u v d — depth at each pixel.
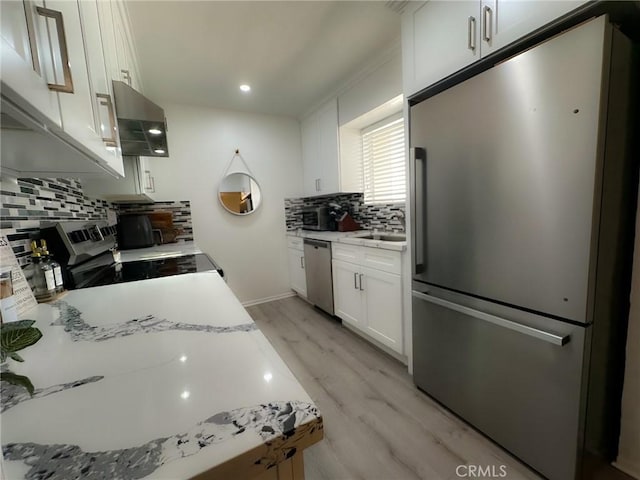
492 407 1.32
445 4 1.34
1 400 0.44
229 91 2.72
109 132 1.03
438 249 1.46
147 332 0.69
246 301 3.46
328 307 2.86
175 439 0.35
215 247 3.24
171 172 2.98
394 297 1.98
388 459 1.29
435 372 1.60
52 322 0.78
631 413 1.16
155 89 2.62
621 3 0.91
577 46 0.91
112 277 1.37
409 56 1.55
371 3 1.62
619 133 0.97
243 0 1.55
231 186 3.27
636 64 1.00
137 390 0.45
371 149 2.85
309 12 1.67
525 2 1.06
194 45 1.94
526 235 1.09
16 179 1.03
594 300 0.98
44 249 1.05
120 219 2.61
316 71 2.39
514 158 1.10
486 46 1.19
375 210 2.91
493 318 1.22
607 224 0.98
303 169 3.66
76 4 0.75
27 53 0.47
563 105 0.95
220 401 0.41
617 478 1.16
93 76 0.88
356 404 1.65
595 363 1.04
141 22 1.67
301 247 3.30
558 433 1.08
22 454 0.33
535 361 1.13
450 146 1.34
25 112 0.50
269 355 0.56
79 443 0.35
